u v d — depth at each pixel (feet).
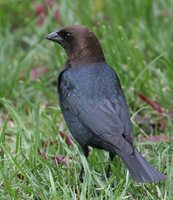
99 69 36.32
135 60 44.73
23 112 42.42
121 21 50.57
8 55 49.60
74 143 37.11
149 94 43.50
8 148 36.60
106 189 31.94
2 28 51.80
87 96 34.96
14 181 33.60
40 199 32.71
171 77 43.39
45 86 45.57
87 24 48.85
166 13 50.88
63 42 37.63
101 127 33.37
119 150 32.07
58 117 40.88
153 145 37.35
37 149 35.12
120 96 35.09
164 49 46.98
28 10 54.44
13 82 45.14
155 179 30.78
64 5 51.85
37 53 48.55
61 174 34.04
